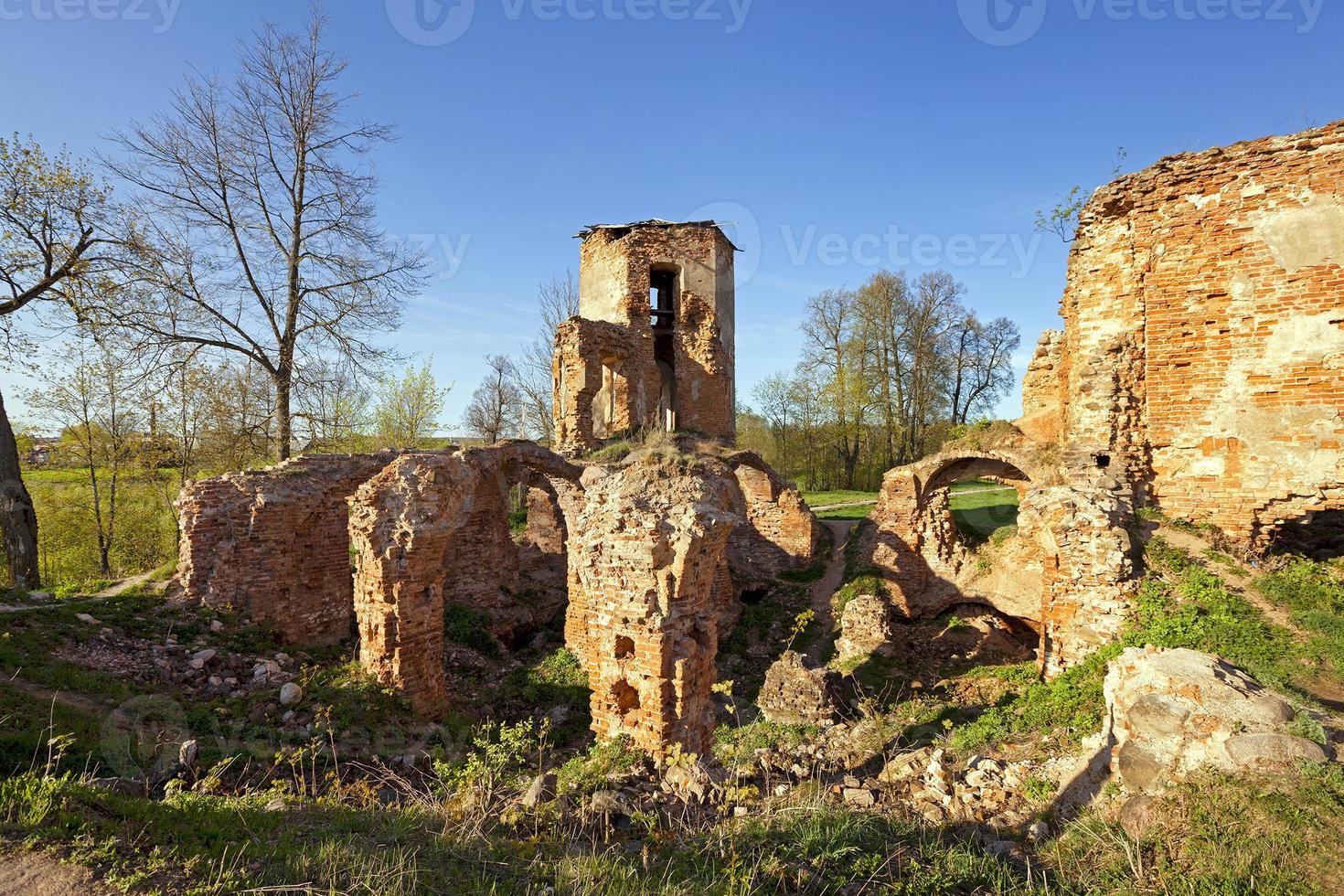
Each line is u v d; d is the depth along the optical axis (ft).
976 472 58.03
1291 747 15.17
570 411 68.18
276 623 38.40
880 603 48.16
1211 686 16.98
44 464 79.87
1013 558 54.49
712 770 21.80
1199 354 35.24
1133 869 13.67
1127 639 26.96
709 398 80.18
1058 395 56.54
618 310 78.84
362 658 32.27
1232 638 24.82
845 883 14.29
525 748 29.37
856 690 37.96
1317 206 32.96
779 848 15.64
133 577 43.62
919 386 125.29
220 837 13.80
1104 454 37.04
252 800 18.30
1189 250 35.55
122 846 12.39
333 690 30.01
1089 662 27.96
